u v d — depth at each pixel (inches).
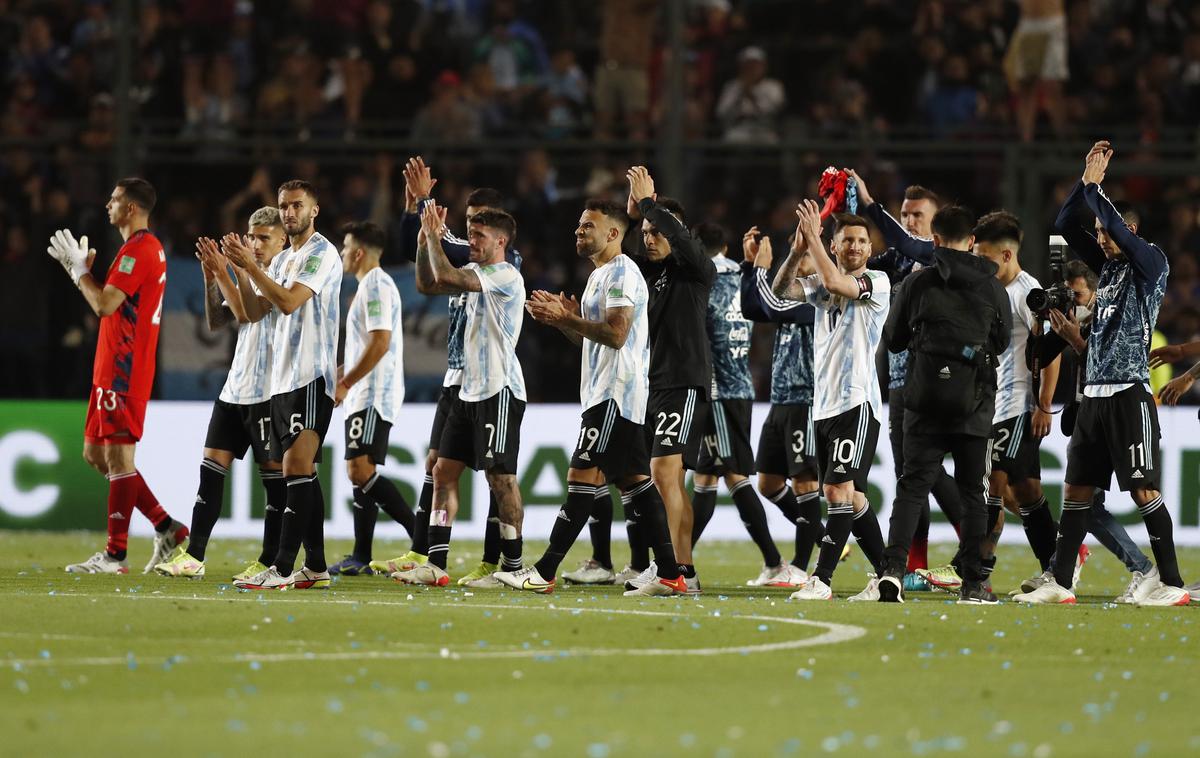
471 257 1360.7
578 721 701.9
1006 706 758.5
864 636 1004.6
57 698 749.3
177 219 2546.8
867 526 1368.1
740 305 1487.5
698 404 1342.3
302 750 630.5
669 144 2436.0
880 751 647.1
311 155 2640.3
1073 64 2731.3
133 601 1144.8
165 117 2709.2
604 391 1286.9
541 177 2581.2
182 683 793.6
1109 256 1274.6
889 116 2736.2
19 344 2445.9
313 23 2817.4
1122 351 1255.5
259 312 1373.0
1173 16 2787.9
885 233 1305.4
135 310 1478.8
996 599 1294.3
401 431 2102.6
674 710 733.3
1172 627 1091.9
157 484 2142.0
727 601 1224.8
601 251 1311.5
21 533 2146.9
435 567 1373.0
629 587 1320.1
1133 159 2620.6
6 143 2497.5
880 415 1296.8
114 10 2805.1
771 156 2628.0
